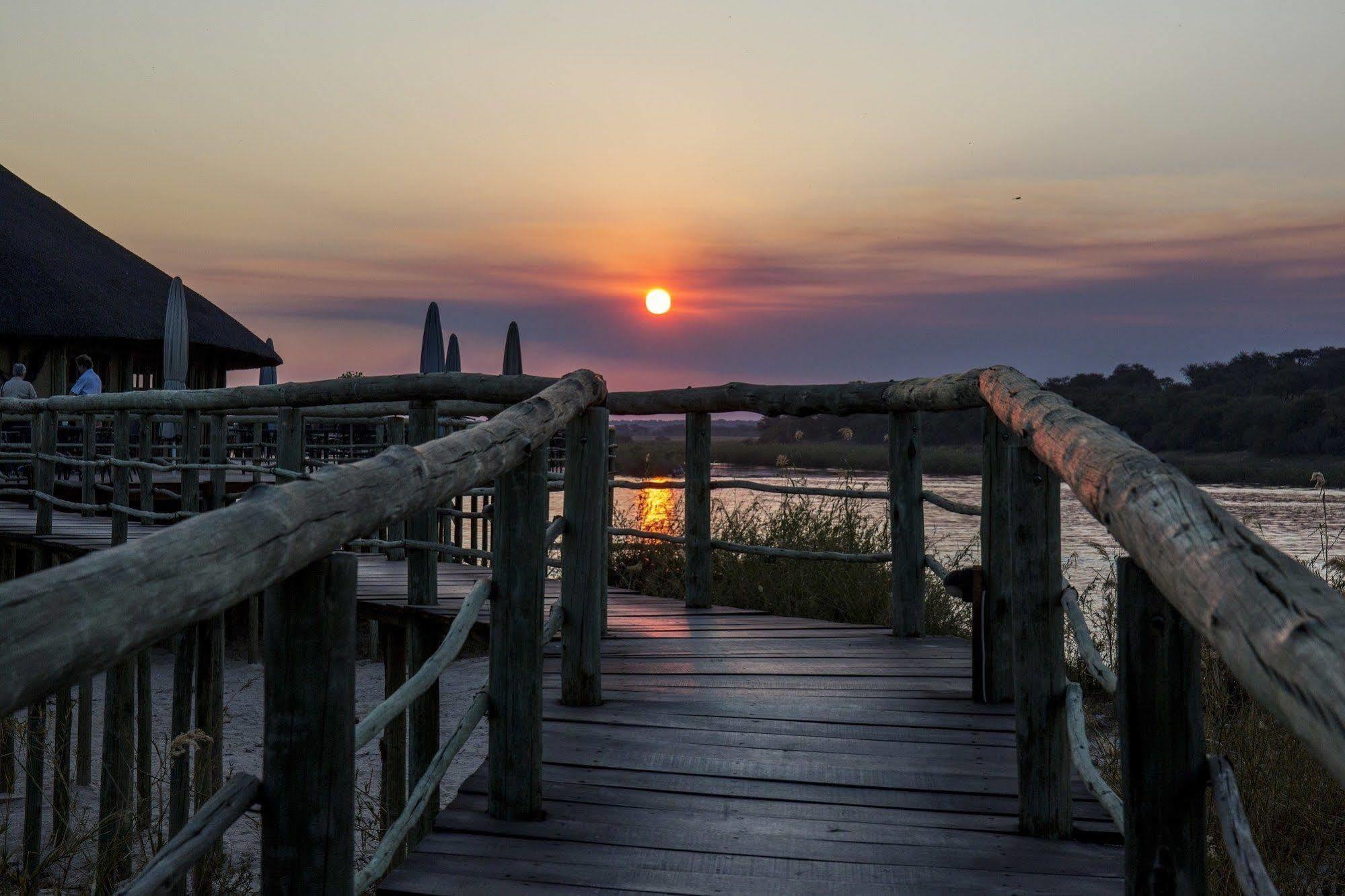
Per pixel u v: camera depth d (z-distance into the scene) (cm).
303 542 145
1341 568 552
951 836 312
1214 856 364
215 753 629
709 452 695
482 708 321
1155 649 172
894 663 527
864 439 5350
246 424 1342
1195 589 111
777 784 355
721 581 829
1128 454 164
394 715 230
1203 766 171
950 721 424
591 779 359
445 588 682
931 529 1480
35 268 1967
